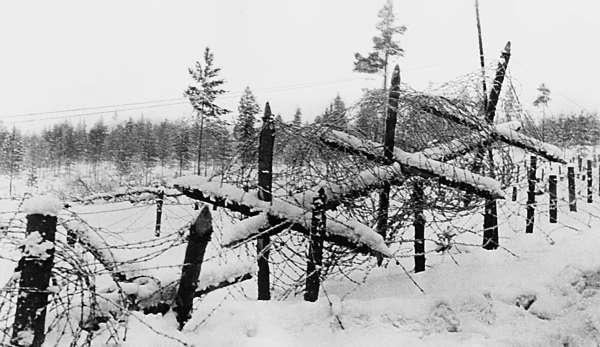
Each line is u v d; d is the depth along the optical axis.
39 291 4.10
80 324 4.28
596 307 5.48
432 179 7.37
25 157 85.62
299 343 4.85
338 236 6.25
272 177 6.98
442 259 7.89
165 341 4.57
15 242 4.22
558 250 6.54
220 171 7.00
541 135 8.99
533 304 5.68
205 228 4.86
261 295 6.45
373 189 7.09
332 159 7.11
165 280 5.18
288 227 6.34
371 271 8.16
